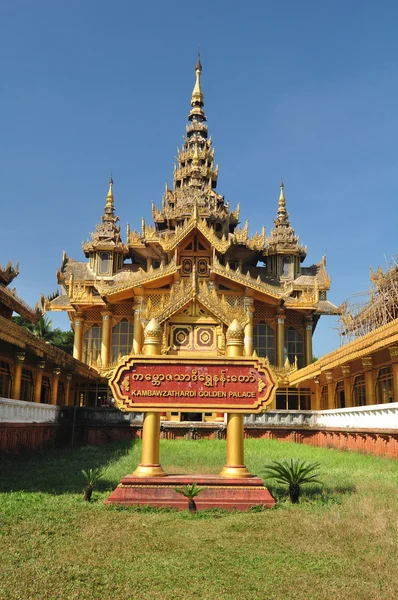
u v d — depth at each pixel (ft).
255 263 200.03
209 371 41.81
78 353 163.84
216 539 29.50
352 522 32.53
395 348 76.02
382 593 21.86
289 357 168.04
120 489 38.37
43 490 45.55
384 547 27.84
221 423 108.06
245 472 39.99
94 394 148.36
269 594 21.76
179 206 187.01
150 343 43.16
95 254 187.32
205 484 38.65
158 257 184.24
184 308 116.67
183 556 26.53
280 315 164.96
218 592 21.95
